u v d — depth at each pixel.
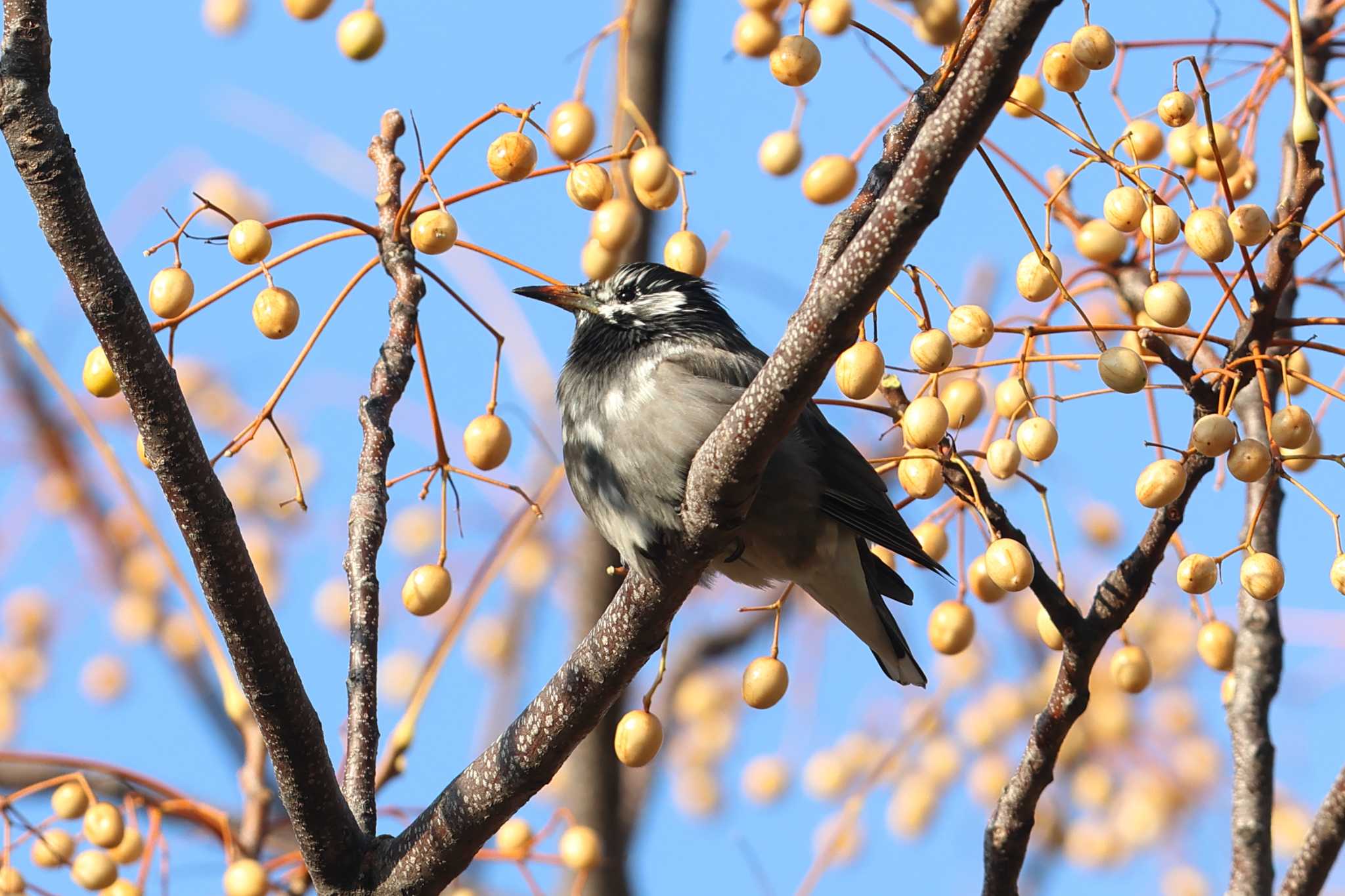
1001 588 8.45
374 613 8.97
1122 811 14.03
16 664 12.94
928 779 14.16
